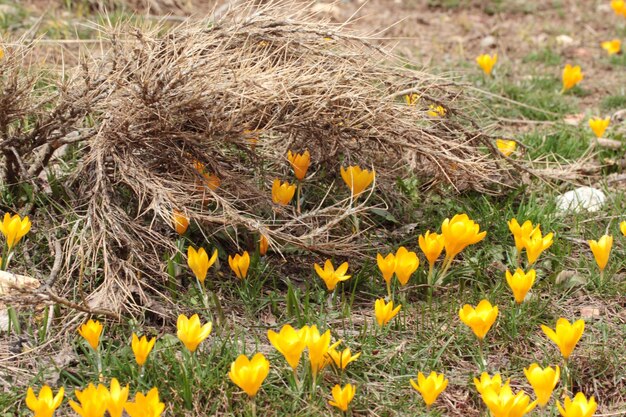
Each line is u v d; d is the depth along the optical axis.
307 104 4.24
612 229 4.94
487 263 4.55
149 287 3.96
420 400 3.55
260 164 4.54
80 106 4.35
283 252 4.52
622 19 9.93
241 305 4.14
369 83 4.62
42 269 4.28
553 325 4.10
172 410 3.40
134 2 8.49
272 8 4.70
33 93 4.94
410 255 3.85
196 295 4.13
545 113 6.86
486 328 3.52
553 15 10.01
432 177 5.04
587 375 3.78
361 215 4.78
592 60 8.63
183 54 4.13
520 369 3.79
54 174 4.76
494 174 5.09
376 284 4.32
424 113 4.64
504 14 9.98
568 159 5.98
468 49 8.84
